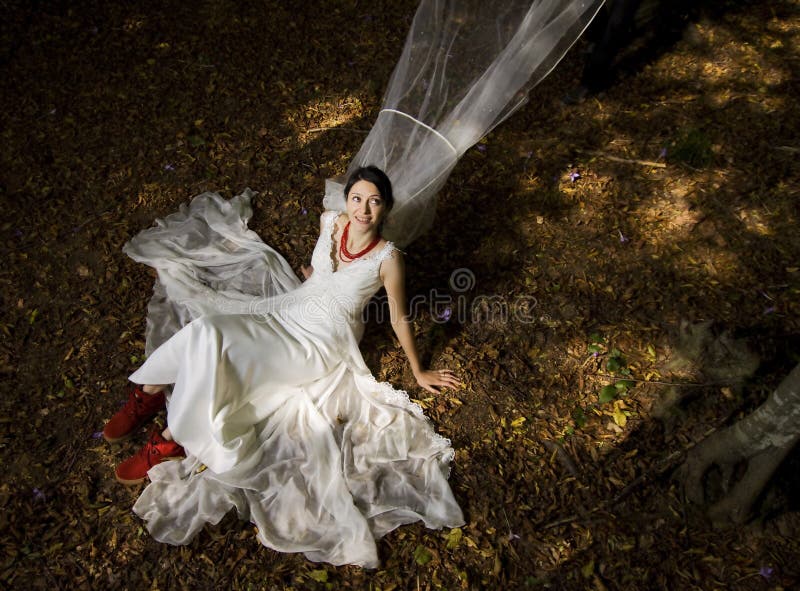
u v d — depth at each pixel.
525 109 4.62
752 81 4.63
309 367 2.88
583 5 2.96
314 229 3.97
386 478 2.84
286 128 4.63
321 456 2.81
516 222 3.92
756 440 2.47
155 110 4.74
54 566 2.60
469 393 3.19
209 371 2.61
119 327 3.45
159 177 4.28
